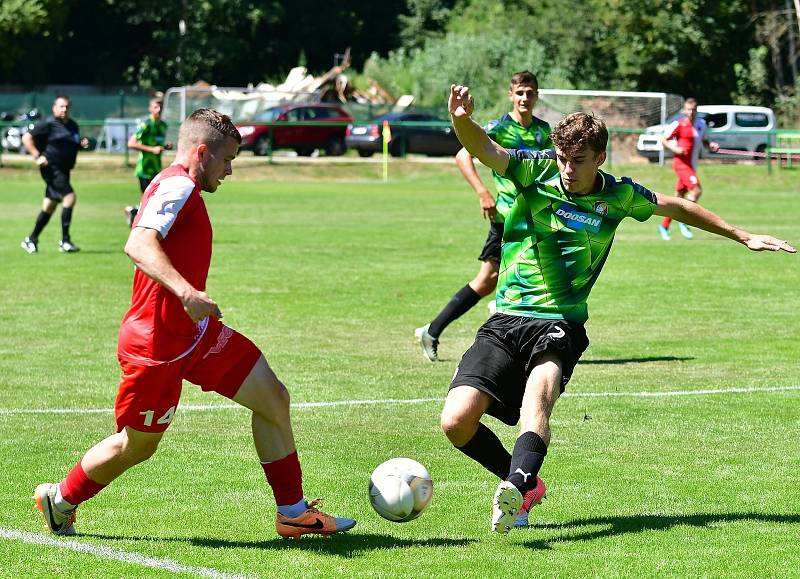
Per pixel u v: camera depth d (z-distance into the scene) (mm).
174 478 10992
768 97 94875
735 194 56656
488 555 8789
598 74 94750
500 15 101625
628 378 15688
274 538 9234
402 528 9547
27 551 8828
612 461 11594
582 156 9047
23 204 48250
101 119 90250
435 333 16531
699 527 9477
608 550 8883
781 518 9727
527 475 8609
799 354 17344
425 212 45688
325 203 50281
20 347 17766
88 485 9070
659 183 61844
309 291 23938
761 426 13008
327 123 75188
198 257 8742
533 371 9172
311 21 122125
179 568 8438
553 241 9430
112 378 15602
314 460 11672
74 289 23969
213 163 8883
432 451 12039
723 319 20641
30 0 102312
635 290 24281
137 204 49031
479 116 86938
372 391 14891
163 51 117812
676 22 89000
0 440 12383
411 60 102125
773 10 94625
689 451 11961
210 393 15016
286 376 15766
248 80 121812
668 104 74375
